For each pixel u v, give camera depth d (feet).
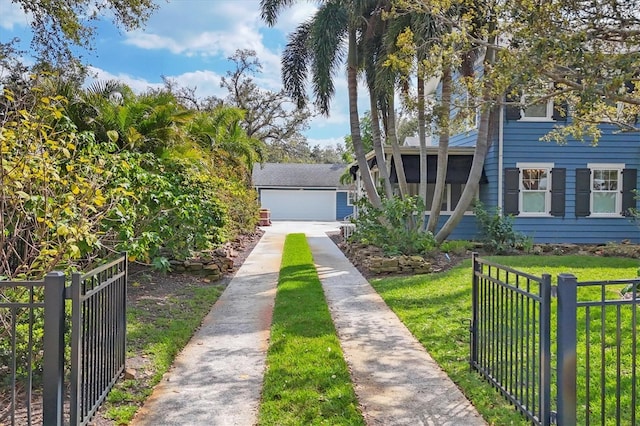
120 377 13.51
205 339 17.75
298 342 16.72
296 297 24.13
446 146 39.11
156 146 32.58
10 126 13.48
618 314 9.96
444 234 39.93
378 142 41.50
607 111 23.71
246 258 40.63
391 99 40.34
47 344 9.26
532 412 10.91
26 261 13.30
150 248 23.40
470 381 13.57
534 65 16.07
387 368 14.79
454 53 22.79
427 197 48.67
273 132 115.44
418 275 31.07
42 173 12.86
